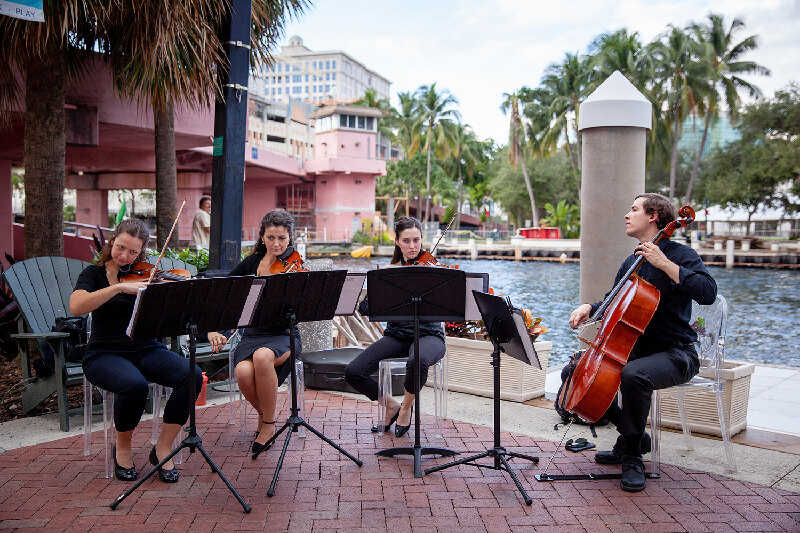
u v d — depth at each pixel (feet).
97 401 16.05
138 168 53.42
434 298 11.23
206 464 11.80
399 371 16.57
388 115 172.76
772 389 17.62
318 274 11.37
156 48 16.83
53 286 15.17
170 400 11.28
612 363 10.39
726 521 9.46
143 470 11.44
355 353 17.78
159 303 9.72
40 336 13.08
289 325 11.51
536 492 10.59
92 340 11.50
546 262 119.14
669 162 134.62
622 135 14.90
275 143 137.18
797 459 12.07
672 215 11.44
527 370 15.98
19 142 33.09
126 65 18.95
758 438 13.32
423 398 16.42
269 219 12.84
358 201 141.90
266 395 12.15
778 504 10.06
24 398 14.67
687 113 120.57
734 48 122.42
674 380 10.80
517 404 15.81
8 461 11.88
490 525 9.36
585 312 11.87
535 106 138.72
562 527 9.30
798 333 43.09
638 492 10.55
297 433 13.60
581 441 12.75
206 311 10.32
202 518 9.54
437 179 172.14
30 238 18.51
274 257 13.20
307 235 139.95
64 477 11.13
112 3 17.13
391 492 10.57
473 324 17.13
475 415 14.88
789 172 107.86
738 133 126.00
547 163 159.94
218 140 18.25
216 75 18.10
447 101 164.25
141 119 28.60
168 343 15.66
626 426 10.71
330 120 147.43
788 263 95.14
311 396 16.63
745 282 76.95
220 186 18.13
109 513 9.69
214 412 15.17
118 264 11.07
